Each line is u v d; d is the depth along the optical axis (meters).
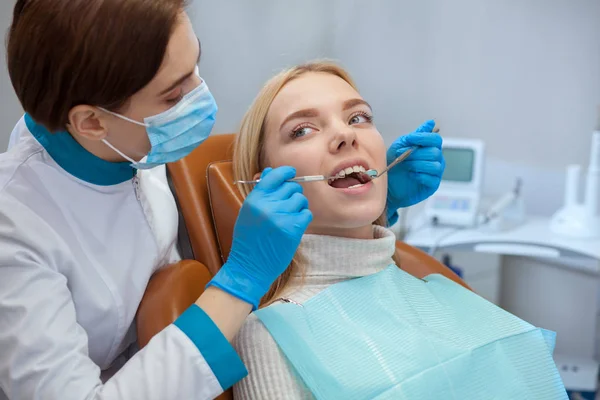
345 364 1.04
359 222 1.14
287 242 0.97
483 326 1.17
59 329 0.90
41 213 0.98
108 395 0.86
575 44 2.57
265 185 1.02
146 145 0.99
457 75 2.63
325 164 1.14
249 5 2.48
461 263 2.75
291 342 1.04
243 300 0.95
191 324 0.91
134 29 0.84
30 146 1.03
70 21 0.83
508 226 2.51
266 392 1.02
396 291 1.17
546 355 1.16
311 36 2.55
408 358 1.05
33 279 0.91
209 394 0.90
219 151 1.46
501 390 1.08
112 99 0.89
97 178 1.05
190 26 0.93
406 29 2.58
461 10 2.56
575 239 2.34
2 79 2.17
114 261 1.06
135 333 1.17
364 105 1.22
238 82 2.56
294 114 1.18
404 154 1.24
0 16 2.12
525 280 2.76
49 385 0.86
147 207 1.17
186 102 0.96
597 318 2.69
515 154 2.71
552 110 2.65
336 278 1.17
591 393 2.55
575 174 2.44
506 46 2.59
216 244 1.35
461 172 2.47
